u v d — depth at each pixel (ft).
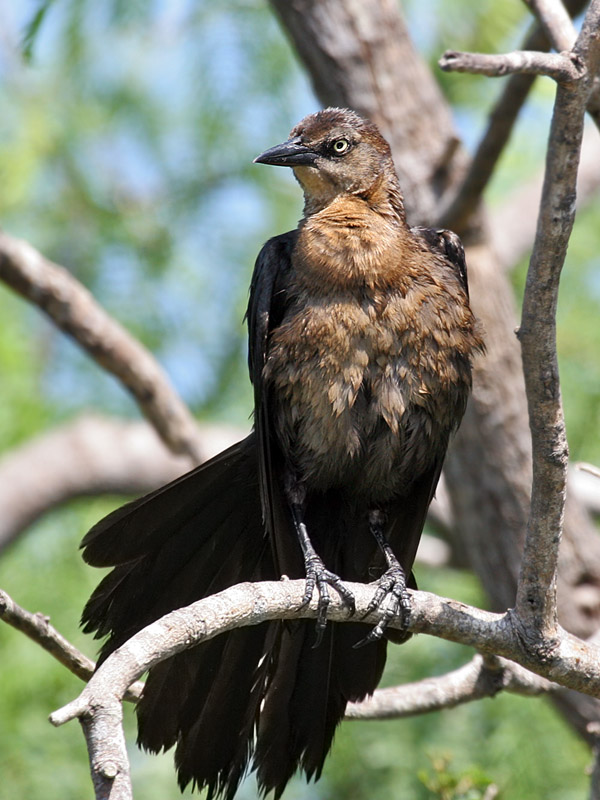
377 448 27.55
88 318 38.06
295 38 36.32
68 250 50.90
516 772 37.24
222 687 25.17
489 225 36.06
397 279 26.89
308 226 28.04
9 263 37.09
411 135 35.76
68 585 43.96
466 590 44.14
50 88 50.24
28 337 50.62
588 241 50.65
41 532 48.47
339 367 26.84
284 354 27.14
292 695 25.71
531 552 22.07
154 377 38.91
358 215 27.81
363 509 29.01
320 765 25.49
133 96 50.62
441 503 44.78
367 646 25.94
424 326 26.94
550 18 25.96
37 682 40.32
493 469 35.12
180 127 51.08
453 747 38.11
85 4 48.47
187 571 26.09
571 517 34.88
